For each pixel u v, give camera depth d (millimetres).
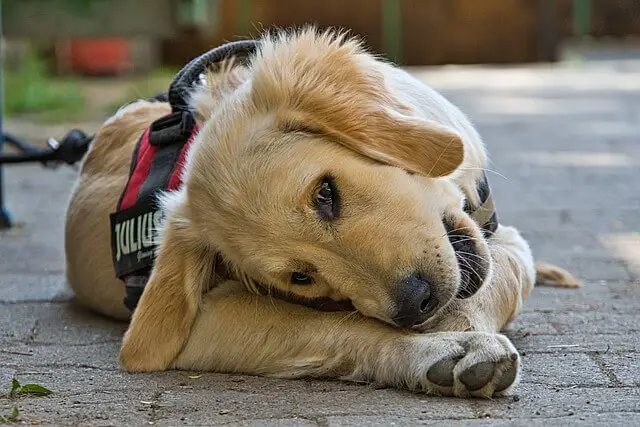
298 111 4176
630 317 5152
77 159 6160
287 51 4430
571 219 7953
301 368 4250
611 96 16984
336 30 5109
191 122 4785
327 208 3986
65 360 4641
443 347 3898
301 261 3994
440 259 3951
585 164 10688
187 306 4414
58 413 3854
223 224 4148
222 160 4176
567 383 4059
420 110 4594
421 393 3971
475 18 22859
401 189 4043
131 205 4762
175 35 19375
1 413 3869
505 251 4641
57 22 16250
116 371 4441
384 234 3928
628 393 3912
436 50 22891
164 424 3695
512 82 19453
